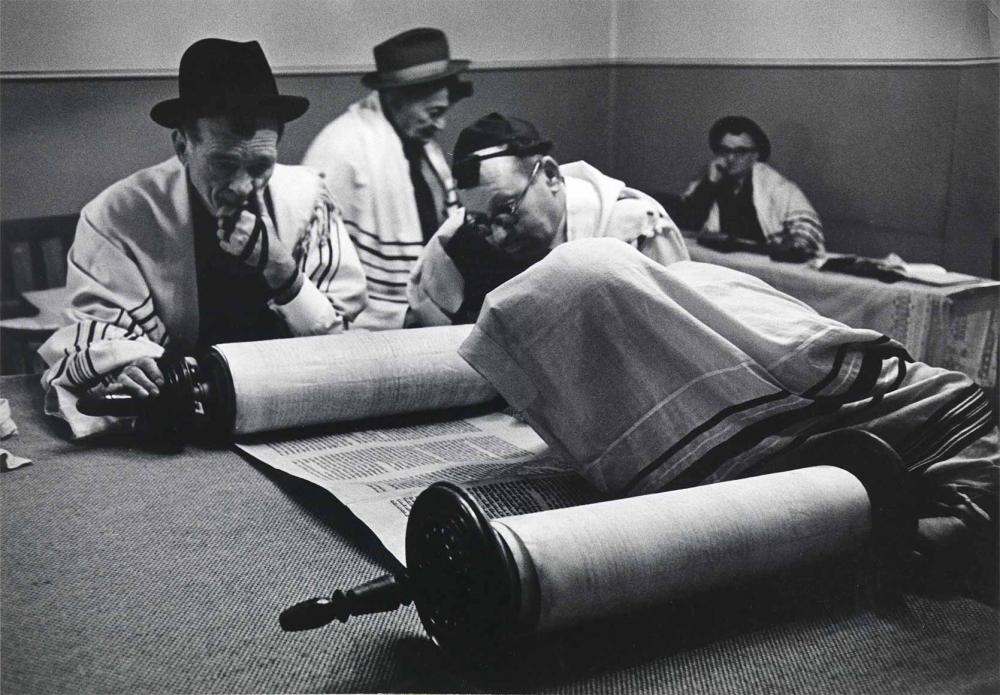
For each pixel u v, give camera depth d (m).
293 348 1.99
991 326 1.87
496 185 2.13
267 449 1.91
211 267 2.23
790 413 1.45
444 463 1.80
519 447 1.91
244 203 2.22
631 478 1.51
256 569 1.43
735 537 1.24
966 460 1.47
